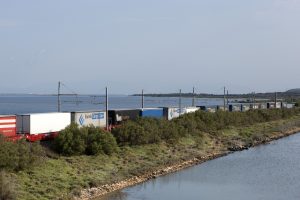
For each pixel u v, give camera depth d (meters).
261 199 42.16
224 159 65.38
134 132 65.19
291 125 115.06
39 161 46.00
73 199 39.19
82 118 64.06
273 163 61.94
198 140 77.88
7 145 43.66
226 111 106.44
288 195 43.69
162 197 42.31
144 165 54.53
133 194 43.41
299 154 70.81
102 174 47.78
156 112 84.69
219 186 47.47
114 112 71.88
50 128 57.94
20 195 37.03
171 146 69.06
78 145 53.75
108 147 56.53
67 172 46.31
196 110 96.38
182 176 52.66
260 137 89.25
